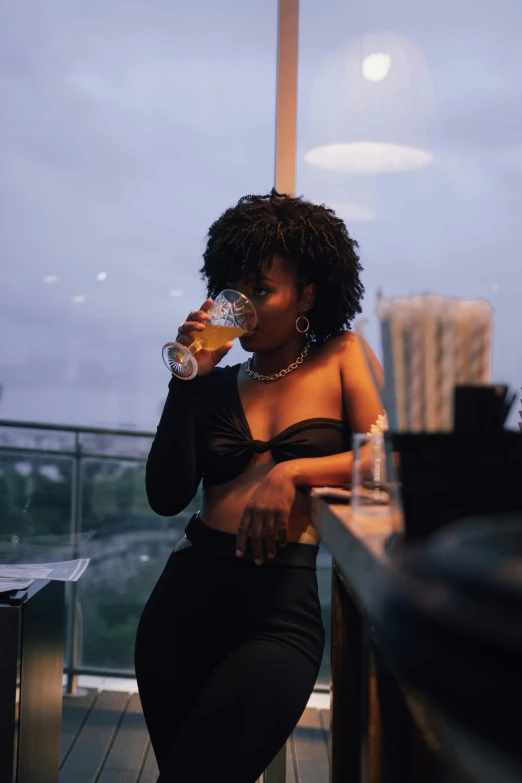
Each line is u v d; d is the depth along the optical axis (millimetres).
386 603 543
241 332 1779
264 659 1631
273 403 1875
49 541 3078
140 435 3086
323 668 2916
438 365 847
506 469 759
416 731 896
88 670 3072
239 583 1754
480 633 412
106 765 2770
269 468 1819
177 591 1823
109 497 3086
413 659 467
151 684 1807
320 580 2924
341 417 1882
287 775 2691
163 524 3104
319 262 1875
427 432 796
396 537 825
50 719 2096
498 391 786
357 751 1409
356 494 1097
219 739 1533
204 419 1889
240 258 1854
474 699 423
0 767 1780
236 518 1810
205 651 1783
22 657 1845
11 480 3068
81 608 3082
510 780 412
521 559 477
